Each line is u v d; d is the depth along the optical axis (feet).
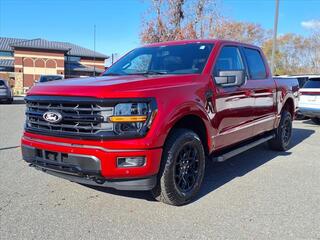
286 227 13.42
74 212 14.47
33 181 18.22
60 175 14.56
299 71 185.16
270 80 23.29
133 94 13.41
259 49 23.02
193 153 15.80
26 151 15.26
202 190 17.42
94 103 13.29
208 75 16.87
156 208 14.97
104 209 14.80
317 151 26.76
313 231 13.12
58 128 14.19
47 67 197.47
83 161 13.46
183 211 14.75
